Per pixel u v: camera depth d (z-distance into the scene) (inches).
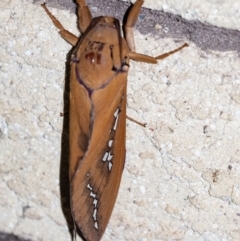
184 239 6.9
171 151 6.5
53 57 6.5
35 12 6.4
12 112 6.9
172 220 6.9
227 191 6.6
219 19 5.9
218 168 6.5
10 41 6.5
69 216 7.3
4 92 6.8
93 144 6.0
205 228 6.8
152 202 6.8
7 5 6.4
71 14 6.3
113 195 6.3
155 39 6.2
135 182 6.8
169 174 6.6
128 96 6.4
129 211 6.9
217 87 6.2
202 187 6.6
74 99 6.0
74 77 6.0
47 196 7.2
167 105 6.3
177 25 6.1
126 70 5.9
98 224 6.4
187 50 6.1
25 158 7.1
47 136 6.9
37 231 7.5
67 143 6.9
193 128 6.4
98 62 5.9
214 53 6.1
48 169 7.1
